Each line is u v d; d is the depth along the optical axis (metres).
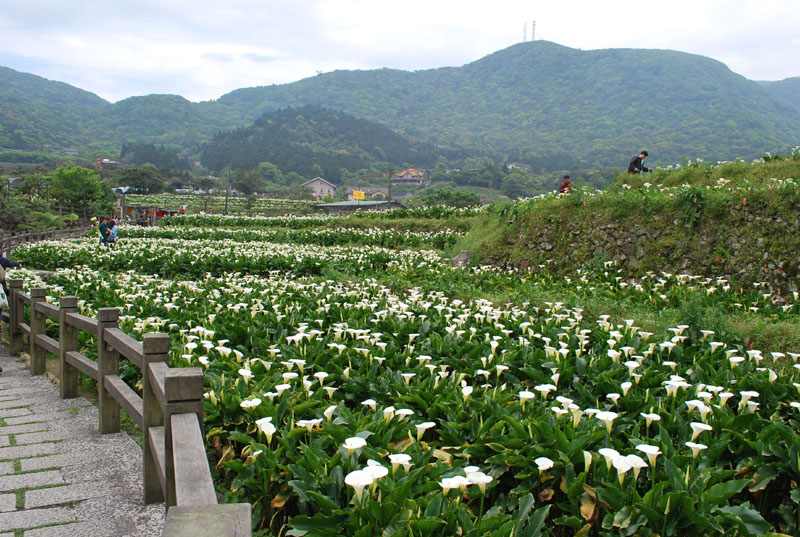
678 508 3.01
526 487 3.52
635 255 13.98
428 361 6.21
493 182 137.50
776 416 4.55
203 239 31.53
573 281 13.09
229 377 5.11
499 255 17.25
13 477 4.29
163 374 3.60
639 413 4.69
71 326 6.45
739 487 3.25
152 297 9.78
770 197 12.03
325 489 3.28
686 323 7.57
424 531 2.77
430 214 32.25
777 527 3.78
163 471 3.15
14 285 9.01
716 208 12.80
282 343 6.73
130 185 110.06
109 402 5.27
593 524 3.29
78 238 29.72
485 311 8.39
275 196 125.94
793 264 11.11
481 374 5.84
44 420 5.68
